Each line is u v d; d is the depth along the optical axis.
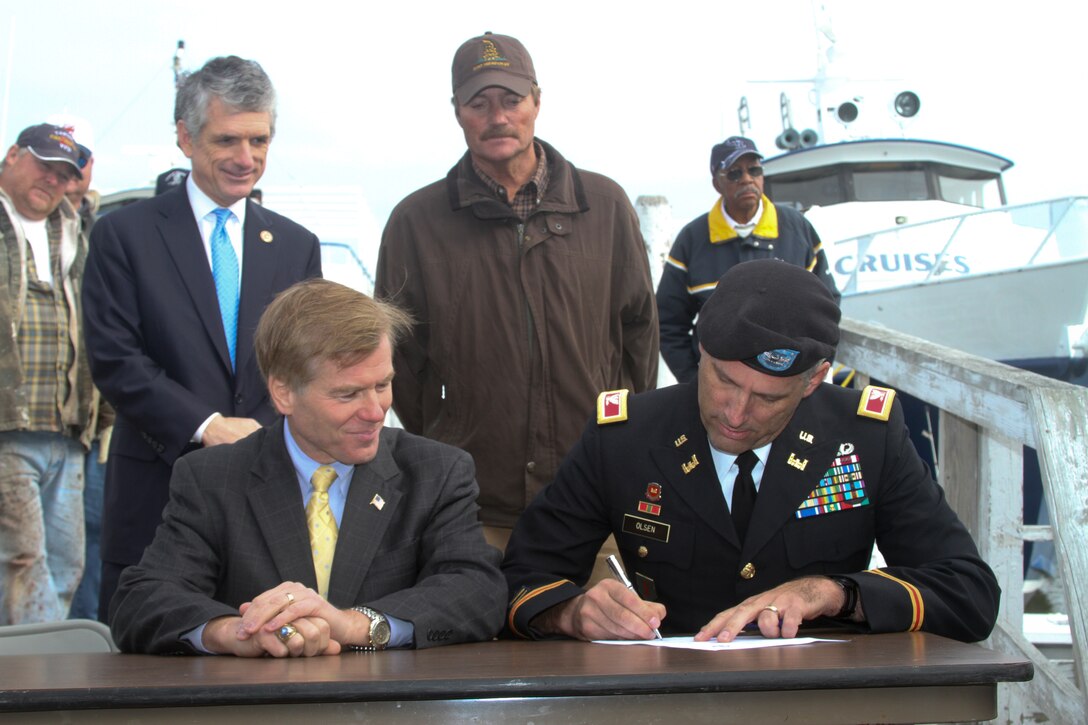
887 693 1.37
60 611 4.13
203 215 3.11
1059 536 2.22
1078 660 2.19
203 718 1.32
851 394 2.33
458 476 2.19
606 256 3.34
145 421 2.89
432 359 3.32
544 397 3.21
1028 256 8.52
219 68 3.04
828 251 9.33
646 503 2.28
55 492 4.16
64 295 4.15
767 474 2.22
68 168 4.07
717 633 1.80
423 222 3.35
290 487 2.08
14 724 1.31
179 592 1.90
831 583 1.96
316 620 1.76
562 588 2.10
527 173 3.32
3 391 3.93
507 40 3.29
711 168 4.62
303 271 3.25
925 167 9.80
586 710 1.34
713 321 2.02
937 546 2.19
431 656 1.68
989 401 2.61
